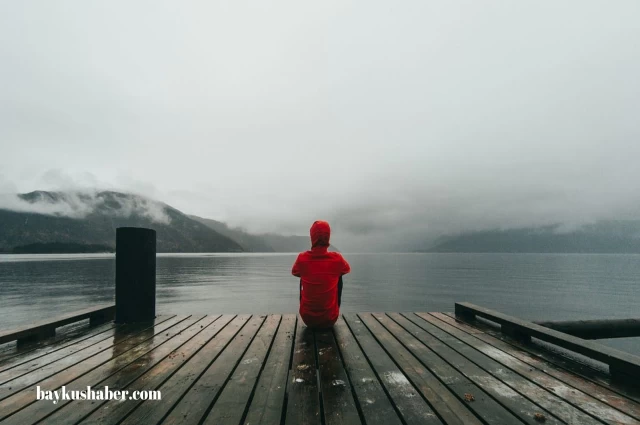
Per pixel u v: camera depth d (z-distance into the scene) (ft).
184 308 74.64
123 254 17.80
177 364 11.25
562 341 11.64
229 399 8.48
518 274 229.66
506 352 12.60
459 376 10.12
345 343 13.84
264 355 12.25
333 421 7.36
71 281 130.41
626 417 7.55
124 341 14.14
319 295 15.26
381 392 8.98
